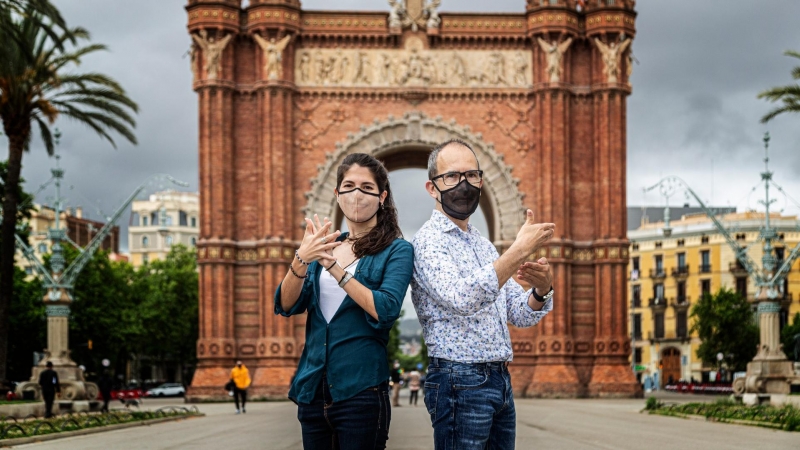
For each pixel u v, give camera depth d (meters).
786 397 47.31
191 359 138.75
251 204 74.75
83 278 109.44
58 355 54.28
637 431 34.91
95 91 60.62
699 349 122.38
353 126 75.62
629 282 148.12
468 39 76.19
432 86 75.88
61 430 34.88
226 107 74.00
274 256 73.00
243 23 75.31
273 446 29.22
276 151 73.75
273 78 73.81
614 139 74.75
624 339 73.75
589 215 75.56
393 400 72.69
